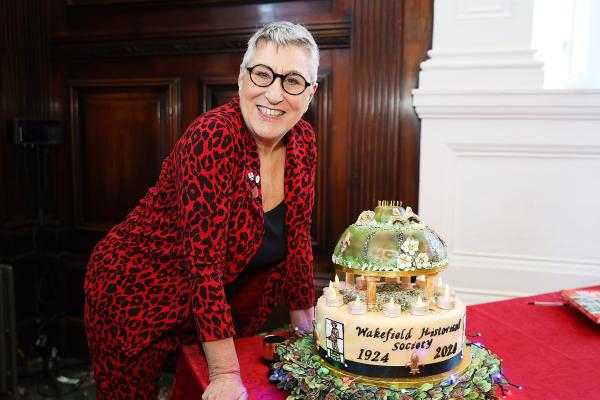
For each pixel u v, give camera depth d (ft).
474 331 5.02
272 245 4.88
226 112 4.22
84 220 10.50
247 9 9.21
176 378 4.66
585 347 4.66
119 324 4.54
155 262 4.62
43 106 10.39
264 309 5.42
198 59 9.55
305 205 4.90
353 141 8.61
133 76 9.94
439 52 8.00
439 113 7.93
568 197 7.73
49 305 10.58
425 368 3.50
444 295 3.80
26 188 10.39
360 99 8.50
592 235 7.70
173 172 4.43
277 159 4.80
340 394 3.32
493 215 8.02
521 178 7.86
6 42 9.80
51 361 10.02
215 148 3.94
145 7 9.67
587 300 5.48
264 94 4.06
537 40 8.81
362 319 3.49
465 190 8.07
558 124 7.56
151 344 4.71
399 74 8.32
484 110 7.73
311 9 8.91
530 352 4.55
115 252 4.73
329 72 8.87
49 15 10.21
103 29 9.98
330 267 9.22
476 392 3.34
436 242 3.79
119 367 4.70
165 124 9.85
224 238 4.09
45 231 10.55
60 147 10.50
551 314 5.48
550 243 7.87
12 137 9.93
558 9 8.73
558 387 3.91
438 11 8.00
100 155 10.27
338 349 3.60
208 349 3.94
